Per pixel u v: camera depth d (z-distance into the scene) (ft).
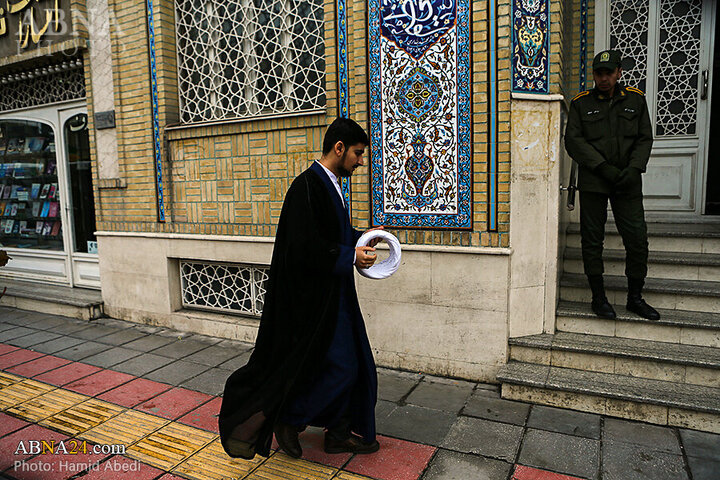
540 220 11.87
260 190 14.85
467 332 12.17
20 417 10.96
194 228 16.19
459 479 8.48
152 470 8.93
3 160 23.13
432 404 11.14
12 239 23.25
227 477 8.69
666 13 15.69
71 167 20.45
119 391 12.21
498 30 11.11
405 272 12.69
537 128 11.60
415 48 12.00
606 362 11.14
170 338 16.14
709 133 15.70
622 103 11.45
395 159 12.57
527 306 12.05
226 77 15.60
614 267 13.73
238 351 14.84
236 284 16.15
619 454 9.04
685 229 14.53
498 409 10.83
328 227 8.58
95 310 18.40
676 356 10.57
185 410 11.19
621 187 11.27
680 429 9.79
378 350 13.29
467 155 11.75
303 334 8.47
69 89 19.77
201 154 15.74
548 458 8.99
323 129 13.65
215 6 15.51
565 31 13.51
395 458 9.13
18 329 17.39
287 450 8.77
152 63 16.19
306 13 14.02
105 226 18.25
